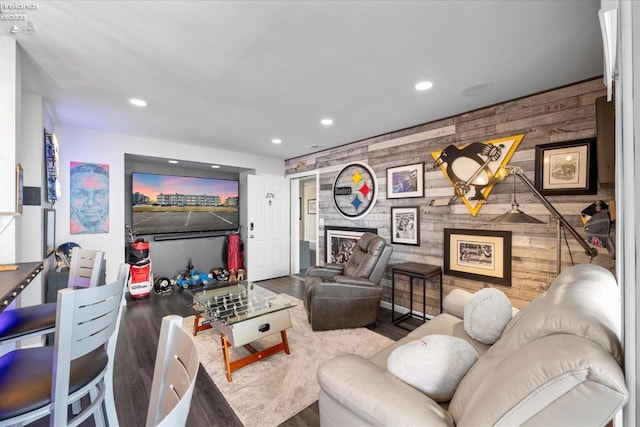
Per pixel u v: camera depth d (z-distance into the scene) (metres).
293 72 2.03
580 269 1.32
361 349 2.44
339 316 2.80
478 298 1.65
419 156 3.24
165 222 4.60
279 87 2.27
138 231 4.34
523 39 1.64
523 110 2.46
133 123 3.21
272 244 5.16
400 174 3.42
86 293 0.92
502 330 1.50
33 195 2.39
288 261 5.38
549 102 2.32
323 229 4.57
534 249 2.42
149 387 1.90
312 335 2.72
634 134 0.54
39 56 1.82
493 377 0.78
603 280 1.12
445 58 1.85
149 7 1.38
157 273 4.60
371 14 1.43
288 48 1.74
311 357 2.31
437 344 1.08
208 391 1.88
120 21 1.49
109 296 1.03
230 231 5.38
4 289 1.20
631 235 0.56
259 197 5.01
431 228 3.12
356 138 3.84
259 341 2.59
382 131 3.49
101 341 1.00
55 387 0.85
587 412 0.61
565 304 0.85
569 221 2.23
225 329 2.11
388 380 1.00
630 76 0.55
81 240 3.44
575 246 2.21
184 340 0.63
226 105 2.64
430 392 1.02
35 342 2.36
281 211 5.29
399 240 3.43
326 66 1.95
